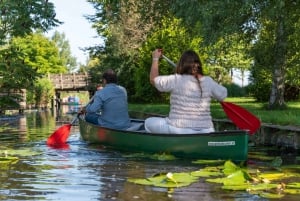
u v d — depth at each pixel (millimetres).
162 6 17406
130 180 4883
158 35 24016
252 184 4602
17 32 23312
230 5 11875
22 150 7418
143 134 6969
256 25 14711
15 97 24391
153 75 6684
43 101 36562
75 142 8625
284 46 14648
